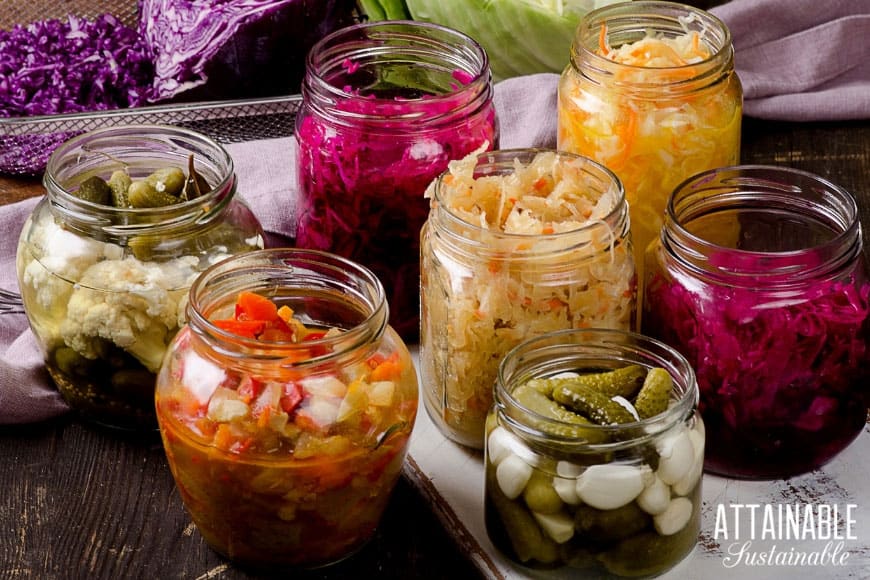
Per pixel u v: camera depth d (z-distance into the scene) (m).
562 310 1.58
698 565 1.53
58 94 2.66
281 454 1.41
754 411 1.57
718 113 1.79
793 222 1.68
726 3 2.55
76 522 1.63
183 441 1.44
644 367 1.51
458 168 1.64
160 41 2.69
